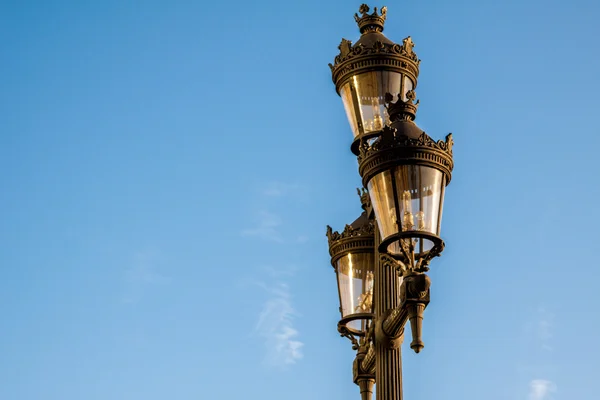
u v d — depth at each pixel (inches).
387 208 283.1
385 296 321.4
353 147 351.9
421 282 273.3
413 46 360.8
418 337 270.5
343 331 373.1
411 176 281.3
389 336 308.5
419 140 282.7
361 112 349.4
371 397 365.4
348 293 372.8
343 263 376.2
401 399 304.8
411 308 274.7
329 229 385.7
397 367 309.0
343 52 358.0
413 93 302.8
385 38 364.8
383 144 283.6
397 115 300.5
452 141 289.1
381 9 376.2
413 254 280.7
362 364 362.6
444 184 287.1
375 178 287.6
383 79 350.3
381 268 326.6
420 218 278.8
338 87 361.1
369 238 374.9
